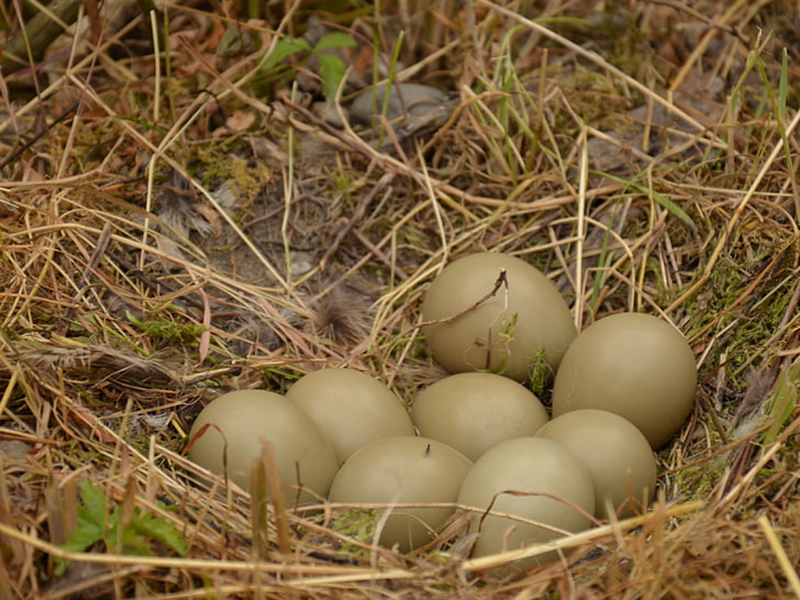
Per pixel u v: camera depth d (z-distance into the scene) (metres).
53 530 0.43
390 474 0.46
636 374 0.49
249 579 0.43
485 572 0.44
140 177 0.55
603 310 0.55
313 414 0.49
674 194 0.56
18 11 0.55
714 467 0.48
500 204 0.57
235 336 0.53
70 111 0.56
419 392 0.53
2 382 0.47
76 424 0.47
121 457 0.46
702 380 0.51
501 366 0.51
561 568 0.44
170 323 0.52
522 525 0.45
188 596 0.42
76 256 0.52
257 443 0.47
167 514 0.44
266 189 0.57
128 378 0.49
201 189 0.56
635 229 0.56
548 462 0.45
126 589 0.43
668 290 0.54
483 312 0.51
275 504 0.43
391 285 0.56
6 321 0.49
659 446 0.50
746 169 0.56
